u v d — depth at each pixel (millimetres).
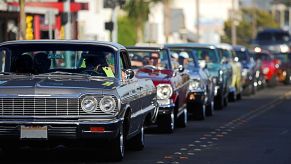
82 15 91000
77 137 21625
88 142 22250
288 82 83375
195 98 38500
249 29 146625
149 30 77125
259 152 26391
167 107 31562
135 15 98750
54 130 21547
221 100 46938
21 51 24516
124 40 103312
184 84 35000
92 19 92812
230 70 51844
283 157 25125
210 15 154125
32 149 26359
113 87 22203
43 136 21578
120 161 23469
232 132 33375
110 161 23391
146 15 99125
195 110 39375
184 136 31562
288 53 86125
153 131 32906
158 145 28359
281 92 68312
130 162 23562
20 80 22469
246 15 165000
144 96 25719
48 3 58469
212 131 33781
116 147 22859
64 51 24422
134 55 35344
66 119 21578
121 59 24922
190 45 46312
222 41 132250
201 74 39500
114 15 64562
